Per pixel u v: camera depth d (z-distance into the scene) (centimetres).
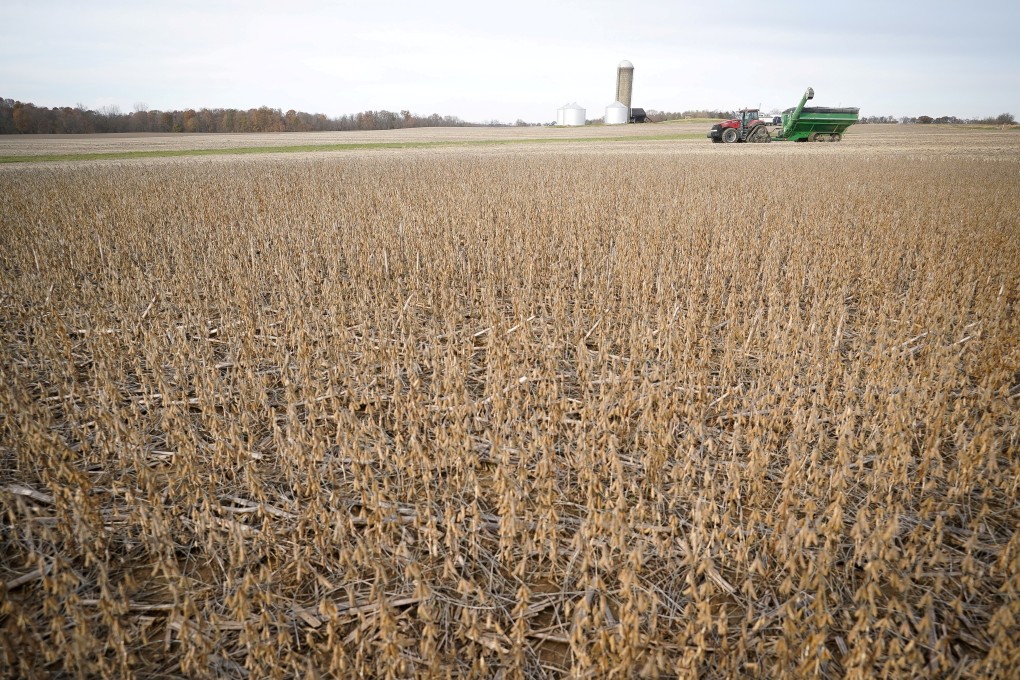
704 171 1938
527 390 483
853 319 698
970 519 352
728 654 261
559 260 861
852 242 945
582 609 256
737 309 668
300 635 283
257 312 672
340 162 2503
